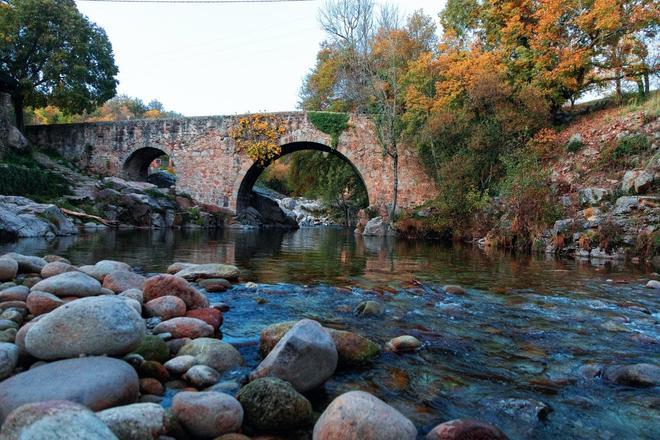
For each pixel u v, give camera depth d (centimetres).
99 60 2872
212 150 2638
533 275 895
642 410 291
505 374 346
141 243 1330
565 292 712
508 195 1628
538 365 368
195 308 476
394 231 2238
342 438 211
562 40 2072
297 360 292
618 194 1417
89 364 257
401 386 317
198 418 231
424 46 3170
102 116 6438
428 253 1333
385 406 230
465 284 766
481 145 1930
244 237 1856
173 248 1216
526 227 1511
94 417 183
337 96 3241
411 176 2405
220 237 1786
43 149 2853
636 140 1534
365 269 923
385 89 2500
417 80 2441
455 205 1934
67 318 287
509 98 2012
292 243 1623
